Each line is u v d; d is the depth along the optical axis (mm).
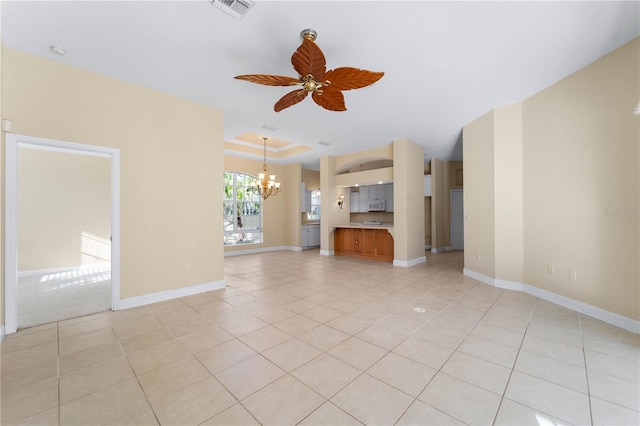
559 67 3033
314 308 3291
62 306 3371
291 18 2252
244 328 2721
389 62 2908
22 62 2668
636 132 2572
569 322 2836
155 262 3521
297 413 1567
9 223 2586
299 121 4762
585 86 3023
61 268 5688
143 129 3430
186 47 2652
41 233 5480
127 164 3301
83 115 3004
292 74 3156
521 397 1695
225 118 4609
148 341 2447
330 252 7691
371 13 2195
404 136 5703
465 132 4906
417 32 2432
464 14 2213
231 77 3232
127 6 2105
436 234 8062
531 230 3775
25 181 5348
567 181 3262
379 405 1630
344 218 8891
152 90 3514
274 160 8383
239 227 8211
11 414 1558
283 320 2918
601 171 2887
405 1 2068
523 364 2064
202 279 3965
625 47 2631
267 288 4191
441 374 1942
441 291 3984
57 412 1576
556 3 2094
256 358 2160
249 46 2643
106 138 3150
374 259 6922
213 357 2176
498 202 4125
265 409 1601
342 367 2033
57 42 2553
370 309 3250
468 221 4855
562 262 3332
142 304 3400
